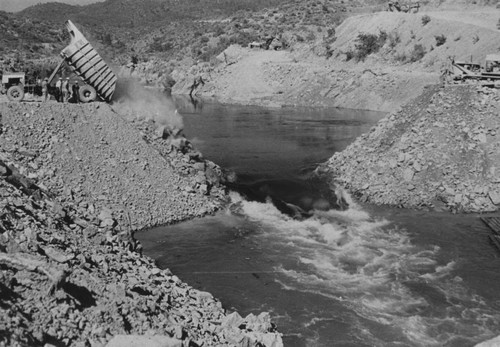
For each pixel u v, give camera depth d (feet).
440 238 101.50
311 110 296.71
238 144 186.19
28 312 39.99
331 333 67.77
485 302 76.84
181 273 83.61
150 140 116.88
